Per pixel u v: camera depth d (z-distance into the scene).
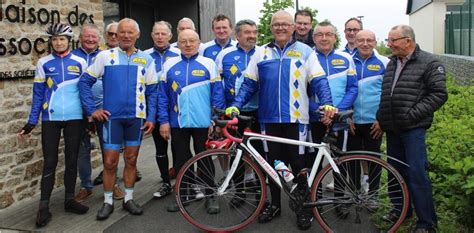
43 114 4.38
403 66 3.73
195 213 4.44
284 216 4.34
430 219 3.70
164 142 5.03
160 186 5.42
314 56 4.06
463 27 14.77
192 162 4.01
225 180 4.06
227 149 4.01
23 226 4.30
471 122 5.67
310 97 4.25
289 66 4.02
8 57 4.82
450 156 4.57
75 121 4.46
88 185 5.04
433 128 6.04
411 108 3.64
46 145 4.35
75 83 4.45
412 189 3.71
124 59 4.36
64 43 4.42
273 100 4.06
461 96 8.52
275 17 4.02
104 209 4.43
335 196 3.91
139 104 4.40
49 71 4.35
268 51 4.12
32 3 5.10
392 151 3.97
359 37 4.40
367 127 4.46
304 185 3.88
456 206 4.02
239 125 4.46
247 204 4.39
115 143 4.38
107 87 4.34
